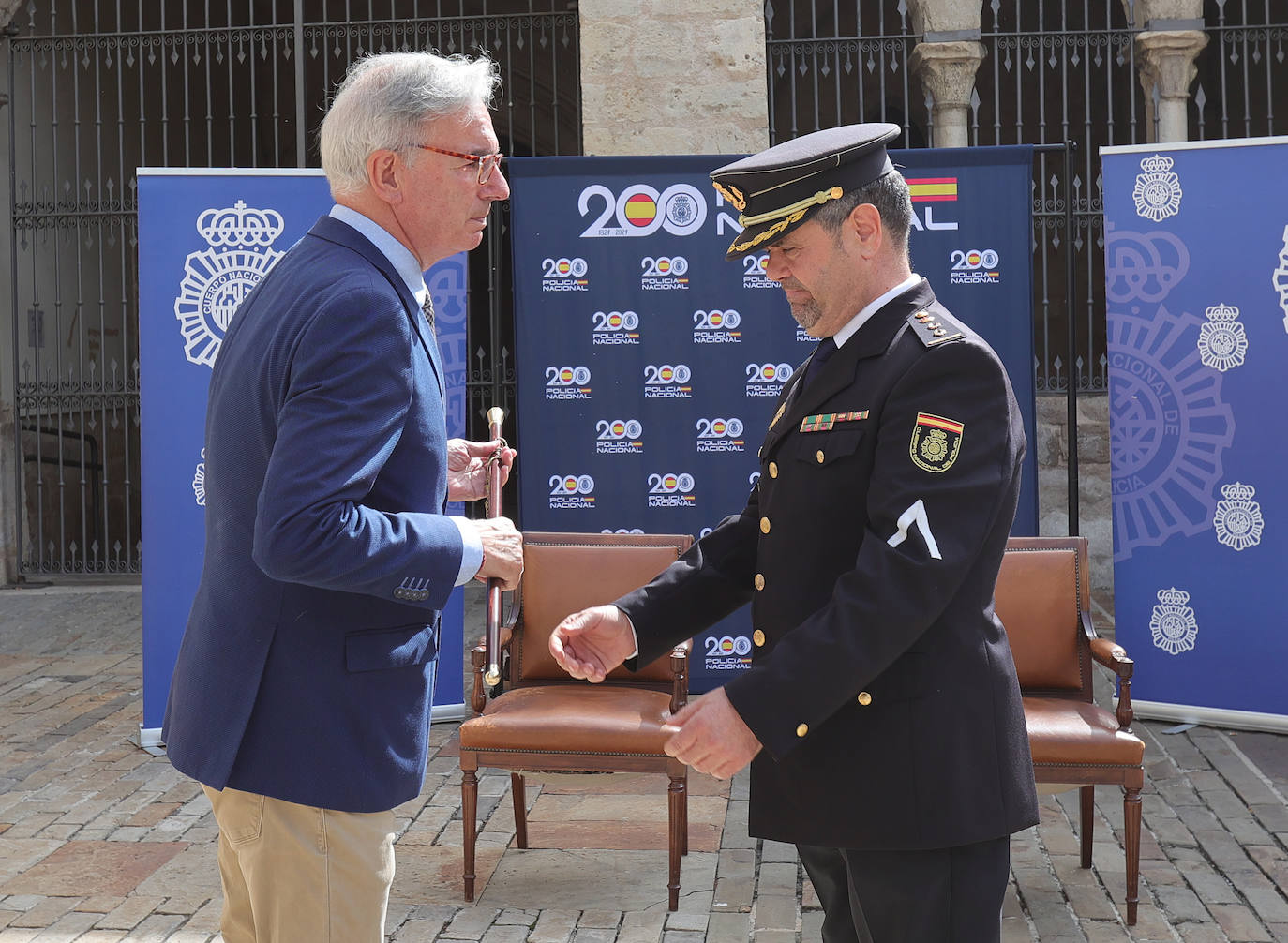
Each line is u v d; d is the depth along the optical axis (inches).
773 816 73.3
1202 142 186.9
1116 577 196.2
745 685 64.3
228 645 67.6
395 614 69.4
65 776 176.6
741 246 73.6
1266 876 136.1
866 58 394.6
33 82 312.2
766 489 76.0
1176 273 189.2
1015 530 197.2
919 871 69.8
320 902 68.0
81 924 127.2
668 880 136.3
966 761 69.2
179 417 186.9
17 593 300.5
